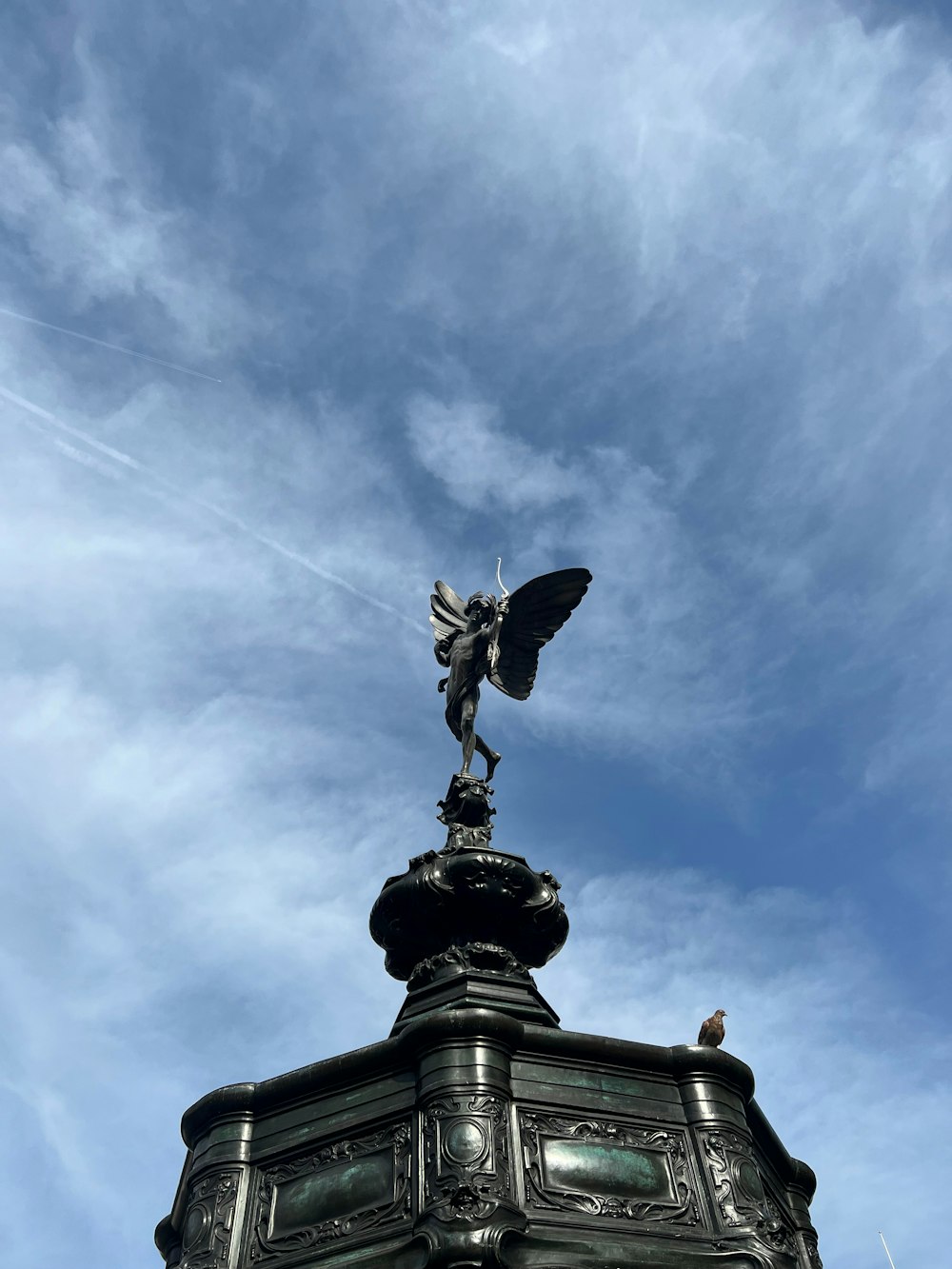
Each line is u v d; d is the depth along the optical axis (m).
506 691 17.44
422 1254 10.91
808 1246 13.84
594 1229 11.39
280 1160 12.56
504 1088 12.07
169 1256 13.59
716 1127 12.55
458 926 15.23
